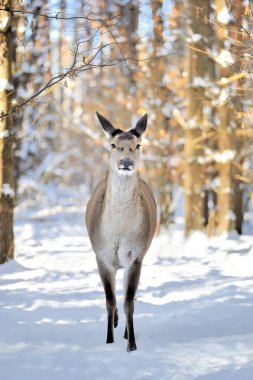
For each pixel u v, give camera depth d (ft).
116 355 22.20
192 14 57.16
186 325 26.21
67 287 36.81
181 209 108.27
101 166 109.70
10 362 21.31
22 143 88.58
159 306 30.68
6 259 43.32
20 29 44.32
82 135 105.91
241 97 42.32
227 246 53.98
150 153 70.49
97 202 25.64
